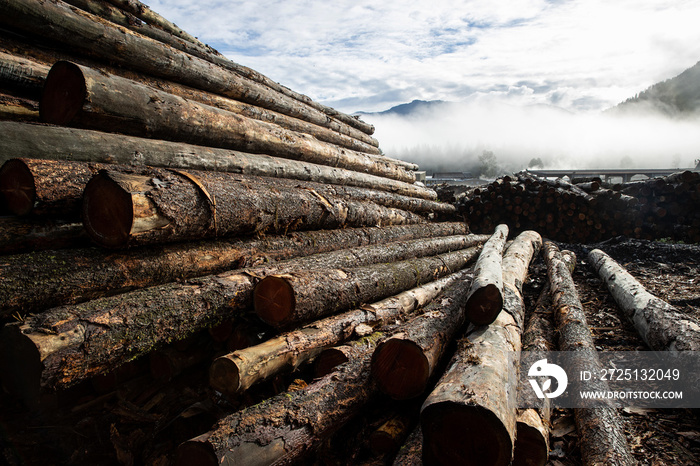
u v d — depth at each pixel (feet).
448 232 28.09
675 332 11.93
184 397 10.39
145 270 9.23
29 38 12.42
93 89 10.50
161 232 9.16
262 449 6.89
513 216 34.09
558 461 8.47
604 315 16.63
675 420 9.77
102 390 10.16
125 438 9.09
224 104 18.84
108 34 13.53
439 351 9.53
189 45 19.33
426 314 11.02
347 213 17.04
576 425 9.27
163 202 9.02
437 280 17.43
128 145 11.41
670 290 19.06
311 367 10.66
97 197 8.66
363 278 12.38
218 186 11.03
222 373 8.29
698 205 28.81
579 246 29.50
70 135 10.23
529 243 23.61
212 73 18.08
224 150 15.03
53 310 7.34
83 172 9.27
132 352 7.80
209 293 9.26
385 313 12.15
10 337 6.88
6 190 8.89
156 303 8.29
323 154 21.70
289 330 10.25
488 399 6.77
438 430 6.95
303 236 14.35
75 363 6.86
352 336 10.85
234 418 7.16
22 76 11.15
